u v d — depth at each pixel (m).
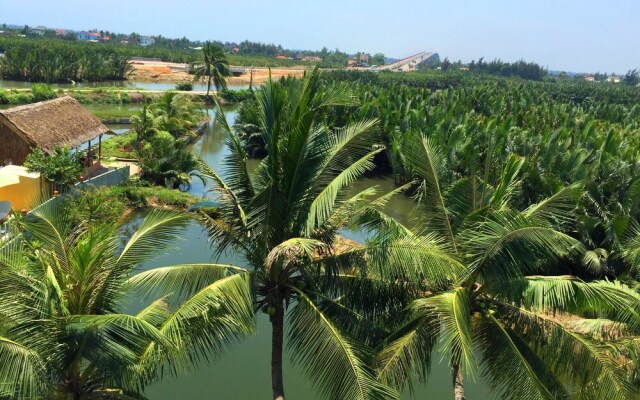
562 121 46.84
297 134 10.75
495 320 10.78
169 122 42.69
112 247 10.38
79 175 23.27
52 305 8.41
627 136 41.66
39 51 78.56
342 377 9.47
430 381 15.70
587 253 19.25
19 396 8.08
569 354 10.20
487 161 12.64
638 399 9.62
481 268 10.95
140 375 9.43
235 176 11.92
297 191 11.30
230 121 61.03
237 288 10.19
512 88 85.19
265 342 16.59
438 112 42.12
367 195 11.45
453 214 12.41
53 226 10.02
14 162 23.44
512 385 9.95
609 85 132.75
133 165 32.97
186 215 11.34
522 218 10.18
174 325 9.25
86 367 9.96
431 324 10.42
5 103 55.94
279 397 10.76
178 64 120.75
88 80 84.81
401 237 10.65
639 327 10.55
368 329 10.94
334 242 11.83
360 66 181.38
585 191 21.34
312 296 11.19
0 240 9.61
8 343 8.00
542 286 10.22
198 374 14.83
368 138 12.16
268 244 11.27
